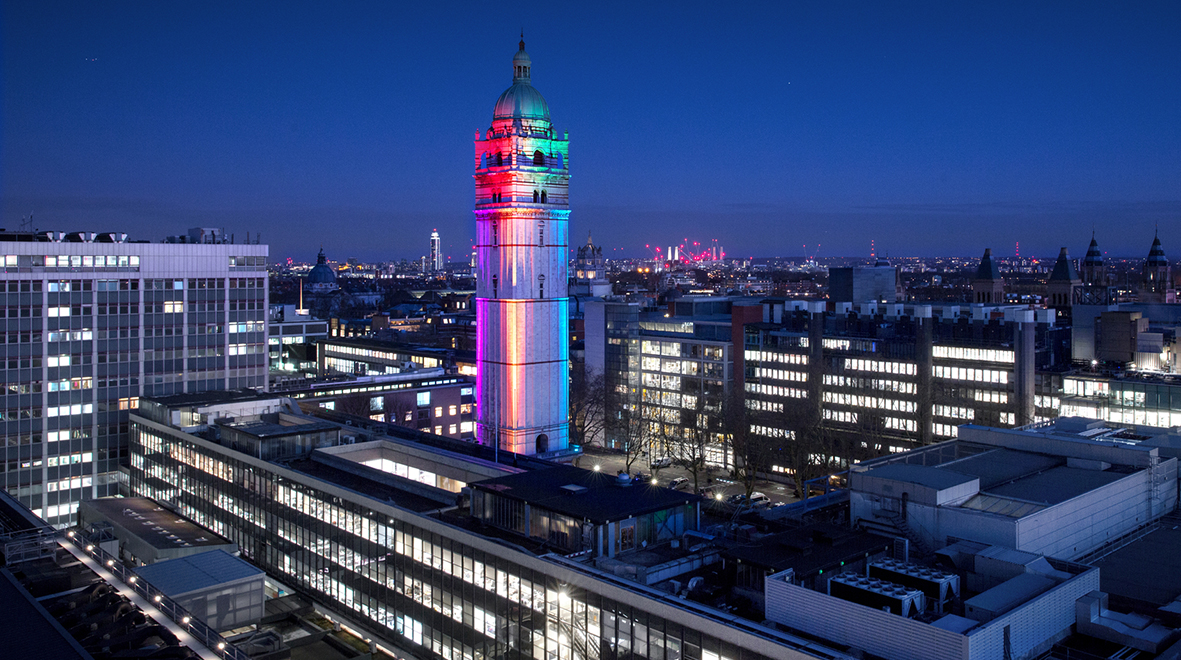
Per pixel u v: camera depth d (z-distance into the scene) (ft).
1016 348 547.08
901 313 624.59
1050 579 208.64
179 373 587.27
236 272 607.37
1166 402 486.38
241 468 415.64
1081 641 201.26
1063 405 526.98
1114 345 564.30
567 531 266.98
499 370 624.59
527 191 608.60
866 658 186.09
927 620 193.57
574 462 629.51
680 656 208.85
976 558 222.28
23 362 532.32
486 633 273.54
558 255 631.15
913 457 328.70
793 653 183.93
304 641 337.31
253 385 618.44
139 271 568.82
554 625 246.68
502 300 616.80
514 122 604.90
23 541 252.83
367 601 333.42
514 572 260.83
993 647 178.70
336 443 432.25
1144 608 218.38
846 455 615.98
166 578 312.50
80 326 549.54
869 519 267.59
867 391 631.15
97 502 464.24
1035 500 263.29
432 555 296.92
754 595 218.59
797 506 297.12
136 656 188.34
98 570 238.48
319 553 361.71
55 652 173.47
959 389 579.89
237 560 333.42
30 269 531.91
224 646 194.59
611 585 226.99
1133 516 295.89
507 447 622.54
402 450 419.95
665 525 274.77
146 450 519.60
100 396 558.97
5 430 527.81
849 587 205.05
